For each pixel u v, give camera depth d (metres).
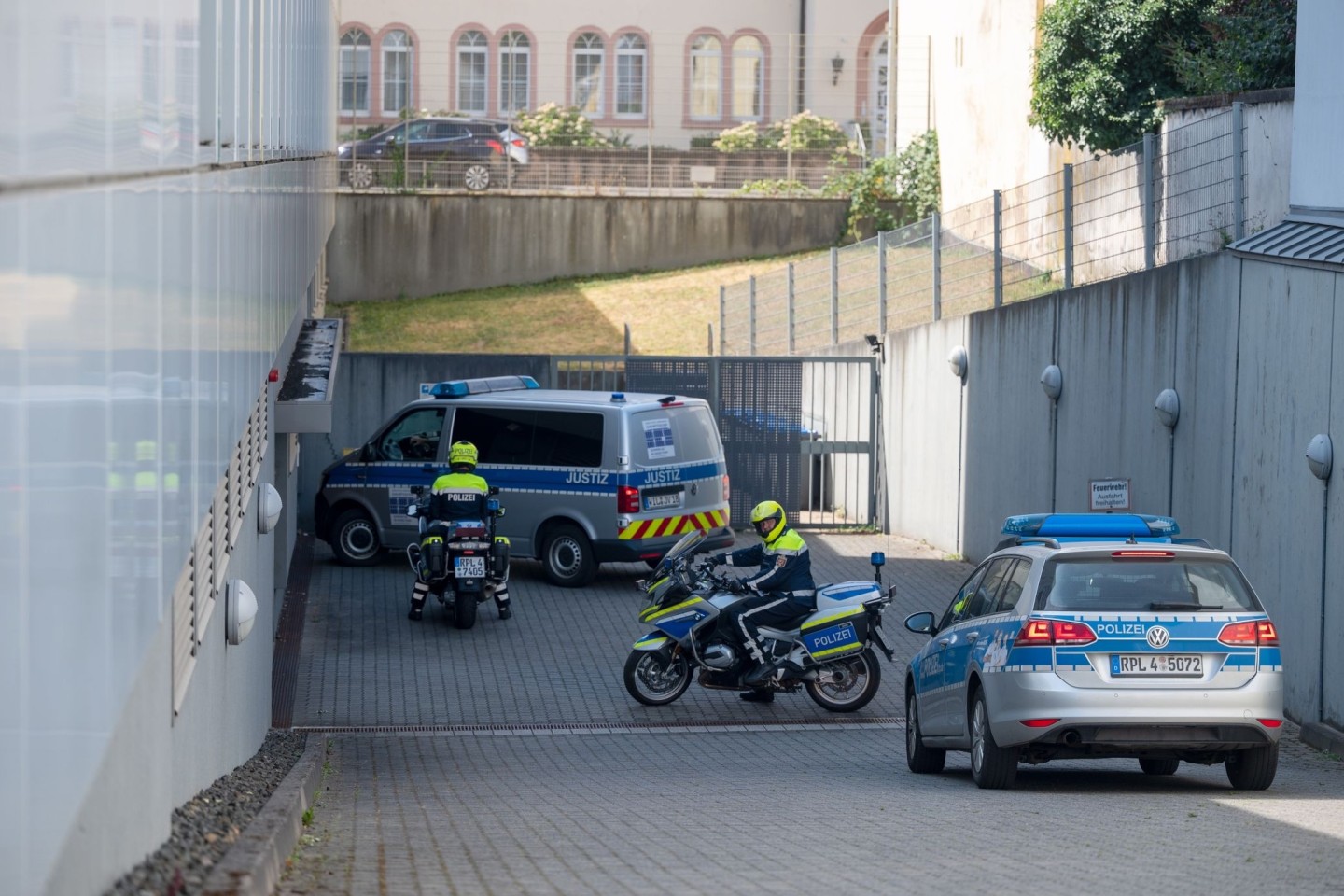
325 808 24.95
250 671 28.94
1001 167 92.00
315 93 47.00
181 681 17.30
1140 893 16.52
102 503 10.27
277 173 27.41
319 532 58.56
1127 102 66.38
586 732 37.28
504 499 55.34
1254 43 56.91
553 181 116.56
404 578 56.50
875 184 107.44
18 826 8.31
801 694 42.16
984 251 65.12
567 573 55.00
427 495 50.25
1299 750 33.53
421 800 26.55
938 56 105.19
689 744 35.88
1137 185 53.47
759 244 108.88
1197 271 41.75
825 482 72.62
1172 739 25.34
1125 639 25.42
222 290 17.45
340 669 43.38
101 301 10.15
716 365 69.94
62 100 8.99
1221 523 40.16
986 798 26.11
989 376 58.69
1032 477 54.41
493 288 106.12
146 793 13.96
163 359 12.89
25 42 8.18
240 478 25.45
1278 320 36.91
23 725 8.40
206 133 15.80
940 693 29.67
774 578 39.06
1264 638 25.56
